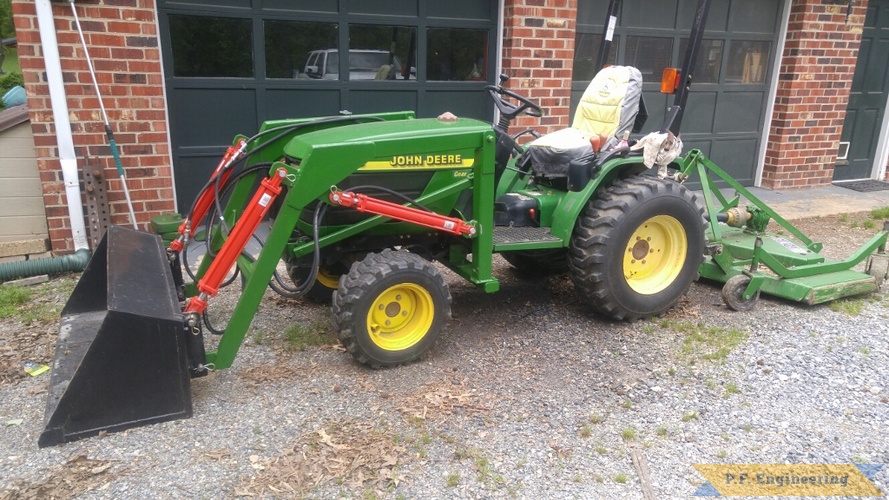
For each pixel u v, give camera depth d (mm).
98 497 2305
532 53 6055
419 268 3195
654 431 2771
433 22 5816
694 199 3883
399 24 5711
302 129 3762
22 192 4848
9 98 6988
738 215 4504
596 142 3529
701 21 3754
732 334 3709
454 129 3293
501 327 3834
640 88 4016
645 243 3895
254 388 3066
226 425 2752
